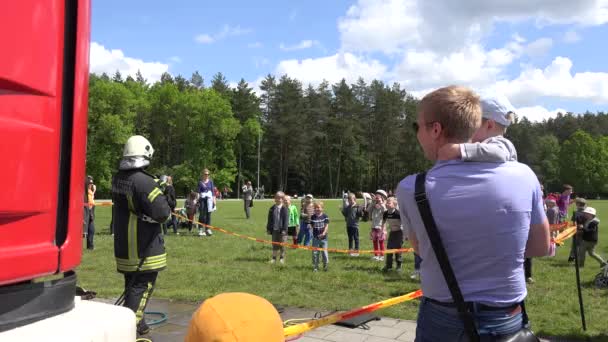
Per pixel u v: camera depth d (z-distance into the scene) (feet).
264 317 6.61
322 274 34.60
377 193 43.70
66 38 6.32
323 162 281.54
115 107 206.80
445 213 6.52
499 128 8.05
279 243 38.04
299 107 262.26
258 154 257.14
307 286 30.27
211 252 44.42
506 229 6.47
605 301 27.58
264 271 35.45
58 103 6.16
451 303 6.60
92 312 6.56
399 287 30.37
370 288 30.01
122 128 202.69
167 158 247.29
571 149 338.54
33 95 5.81
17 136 5.58
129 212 15.87
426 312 6.93
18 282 5.90
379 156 288.30
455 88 7.00
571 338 20.36
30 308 5.90
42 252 5.93
